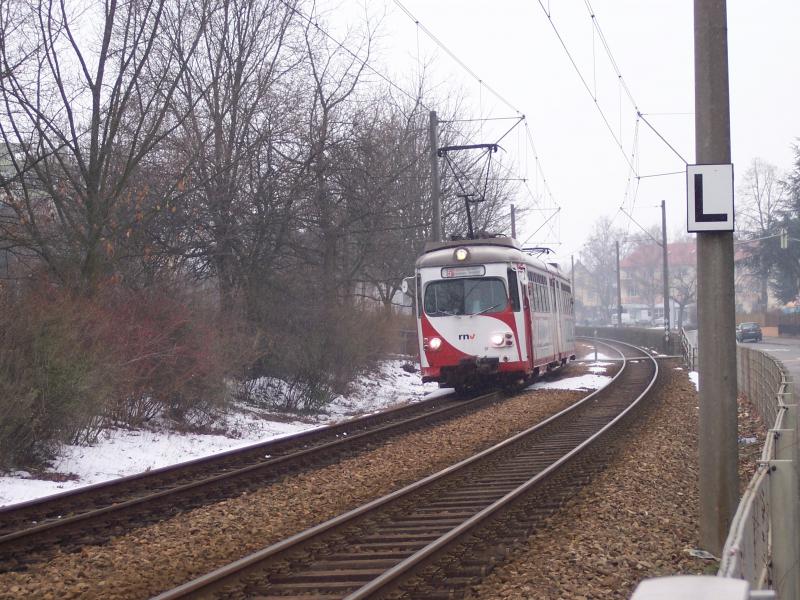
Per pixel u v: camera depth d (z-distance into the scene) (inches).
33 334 520.7
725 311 322.0
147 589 290.7
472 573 296.2
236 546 349.4
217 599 272.4
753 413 781.3
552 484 457.4
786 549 262.2
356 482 489.4
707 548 323.3
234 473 484.4
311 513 413.7
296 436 634.2
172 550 340.8
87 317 586.2
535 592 272.2
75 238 679.7
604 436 609.6
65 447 553.0
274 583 289.4
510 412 816.3
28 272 629.9
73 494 422.9
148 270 753.0
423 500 424.8
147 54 735.1
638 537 345.1
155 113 829.2
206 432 697.0
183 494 442.6
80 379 538.3
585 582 281.9
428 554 302.7
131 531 374.3
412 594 275.4
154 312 673.6
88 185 698.2
